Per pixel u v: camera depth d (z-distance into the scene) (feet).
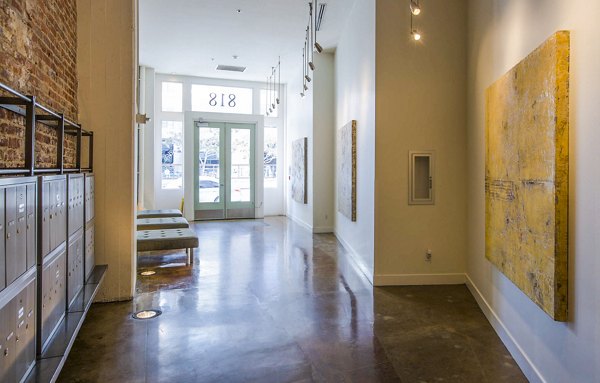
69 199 8.87
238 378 8.14
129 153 12.83
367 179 16.16
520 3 8.99
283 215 37.70
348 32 20.74
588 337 6.03
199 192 34.78
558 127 6.68
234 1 19.38
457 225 14.98
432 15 14.76
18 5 7.53
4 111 7.06
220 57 28.50
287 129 35.88
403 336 10.30
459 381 8.14
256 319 11.40
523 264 8.23
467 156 14.65
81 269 10.26
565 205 6.64
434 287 14.65
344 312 12.02
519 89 8.52
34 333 6.43
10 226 5.41
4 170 6.02
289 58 28.58
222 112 35.19
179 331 10.51
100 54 12.56
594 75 5.94
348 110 20.66
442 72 14.79
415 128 14.83
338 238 24.27
